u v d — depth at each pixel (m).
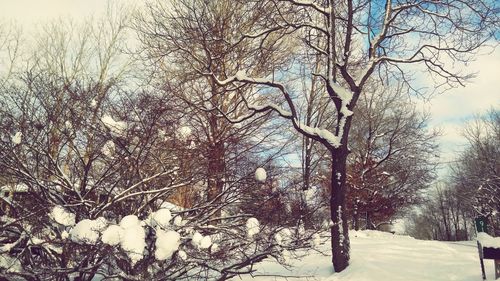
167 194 7.08
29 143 6.16
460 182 39.06
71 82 6.79
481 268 8.08
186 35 10.82
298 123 10.03
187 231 6.41
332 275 8.89
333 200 9.60
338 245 9.23
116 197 6.09
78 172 6.51
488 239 7.32
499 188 30.16
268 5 11.69
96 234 5.37
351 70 12.21
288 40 14.79
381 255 10.08
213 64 12.88
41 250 6.12
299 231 7.09
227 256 6.29
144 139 6.42
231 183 6.93
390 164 25.08
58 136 6.42
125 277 5.65
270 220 6.84
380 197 23.39
